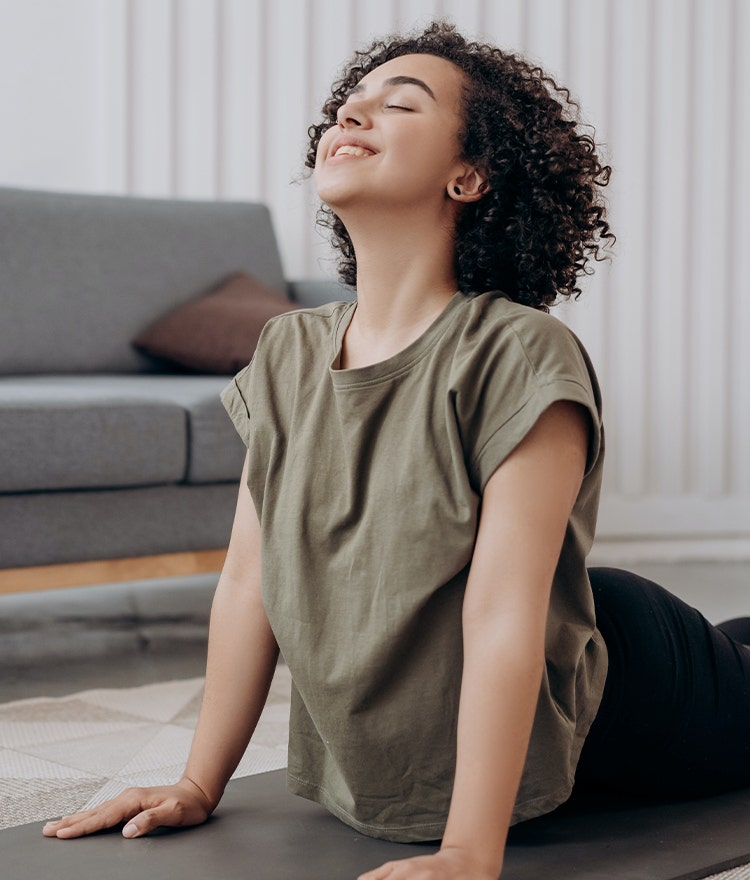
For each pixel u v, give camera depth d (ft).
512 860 3.33
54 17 9.82
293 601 3.41
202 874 3.18
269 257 9.74
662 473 11.25
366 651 3.26
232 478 7.14
